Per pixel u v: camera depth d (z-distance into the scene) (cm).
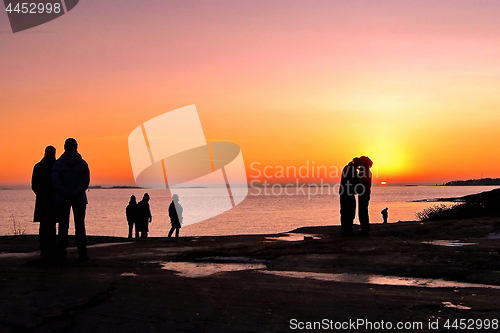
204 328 442
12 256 899
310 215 5738
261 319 467
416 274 683
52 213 769
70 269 720
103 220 5109
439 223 1273
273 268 753
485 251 801
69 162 761
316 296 552
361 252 835
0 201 15162
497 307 505
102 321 457
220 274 701
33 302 505
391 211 6147
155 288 585
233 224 4325
